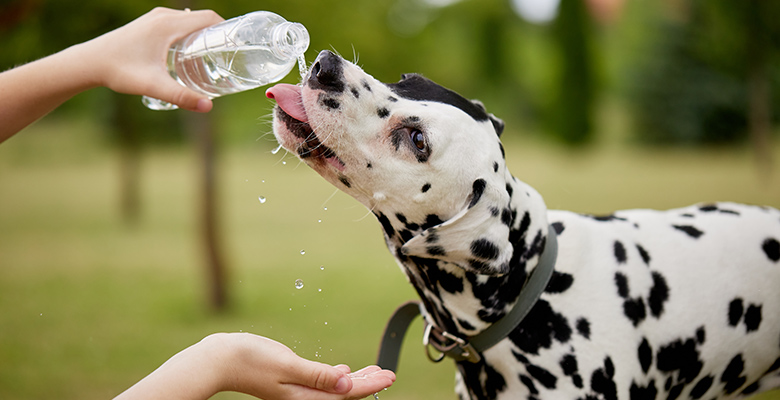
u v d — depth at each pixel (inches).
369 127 89.1
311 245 403.5
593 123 1034.1
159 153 1143.0
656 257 99.0
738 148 1020.5
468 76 1328.7
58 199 654.5
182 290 300.2
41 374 192.2
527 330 92.2
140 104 504.7
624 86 1120.8
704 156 942.4
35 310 265.6
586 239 97.8
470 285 91.3
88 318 254.4
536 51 1344.7
